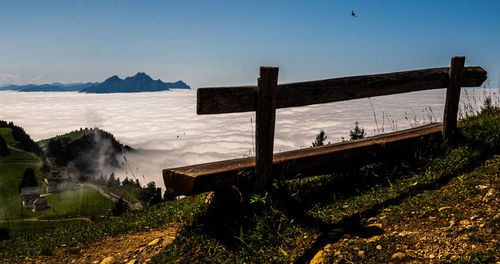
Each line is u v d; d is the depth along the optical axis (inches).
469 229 121.5
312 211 172.6
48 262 187.9
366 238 134.1
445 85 224.2
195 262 145.9
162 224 226.7
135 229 227.6
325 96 182.9
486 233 116.3
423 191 167.9
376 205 165.3
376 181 199.0
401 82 206.1
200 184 161.5
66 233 245.9
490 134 215.3
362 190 189.6
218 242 154.9
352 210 165.9
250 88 164.9
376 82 197.9
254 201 164.4
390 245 124.6
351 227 147.8
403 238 127.4
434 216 138.5
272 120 168.2
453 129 229.6
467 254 108.4
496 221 121.2
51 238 239.9
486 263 101.2
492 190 144.6
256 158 170.4
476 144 207.3
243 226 162.6
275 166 179.2
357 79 191.6
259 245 146.9
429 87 218.2
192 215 200.1
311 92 177.5
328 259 124.4
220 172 166.2
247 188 174.4
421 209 147.6
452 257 109.2
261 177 173.0
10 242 252.5
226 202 180.2
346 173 212.7
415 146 219.8
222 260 143.3
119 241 208.8
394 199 167.3
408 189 175.3
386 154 210.5
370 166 217.8
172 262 149.1
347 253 125.3
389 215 150.3
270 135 169.6
